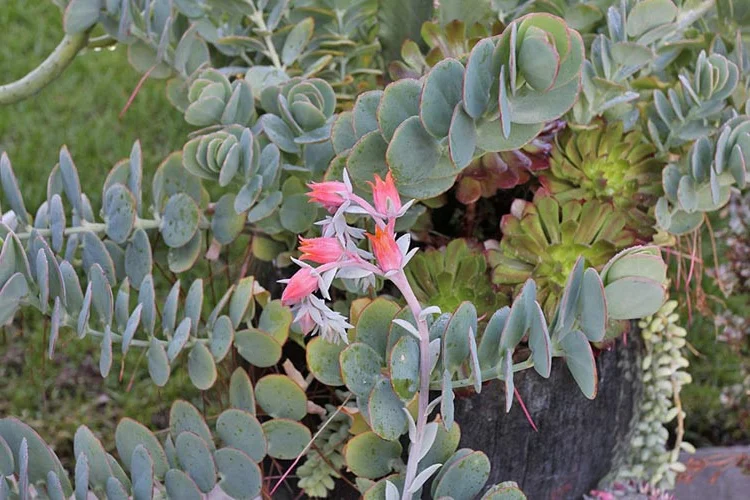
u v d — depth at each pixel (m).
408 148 0.68
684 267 0.96
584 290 0.68
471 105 0.66
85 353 1.42
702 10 0.88
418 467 0.73
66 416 1.31
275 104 0.81
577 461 0.83
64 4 0.87
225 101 0.82
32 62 1.99
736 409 1.20
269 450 0.77
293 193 0.80
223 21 0.94
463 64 0.68
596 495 0.85
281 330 0.77
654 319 0.87
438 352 0.69
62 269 0.75
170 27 0.86
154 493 0.77
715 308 1.31
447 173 0.70
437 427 0.71
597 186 0.81
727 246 1.07
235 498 0.75
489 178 0.79
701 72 0.80
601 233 0.78
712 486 1.05
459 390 0.77
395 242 0.66
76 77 1.98
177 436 0.74
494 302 0.78
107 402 1.35
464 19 0.84
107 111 1.88
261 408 0.82
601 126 0.82
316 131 0.79
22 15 2.17
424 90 0.66
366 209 0.66
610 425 0.83
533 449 0.81
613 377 0.82
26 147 1.75
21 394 1.34
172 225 0.79
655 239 0.85
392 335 0.71
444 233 0.84
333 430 0.82
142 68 0.87
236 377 0.78
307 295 0.66
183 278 1.31
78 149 1.77
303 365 0.83
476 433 0.79
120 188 0.79
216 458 0.74
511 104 0.68
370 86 0.91
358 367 0.71
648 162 0.82
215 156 0.77
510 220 0.78
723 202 0.80
